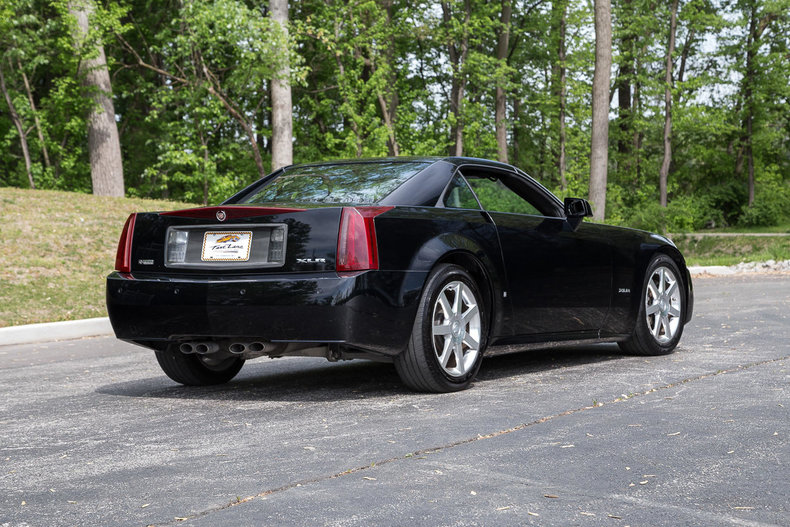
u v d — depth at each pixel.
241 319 4.44
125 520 2.61
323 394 4.94
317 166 5.54
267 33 22.31
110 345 8.66
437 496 2.78
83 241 14.47
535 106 39.16
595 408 4.25
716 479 2.97
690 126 38.03
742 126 49.78
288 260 4.41
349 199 4.83
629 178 43.53
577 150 37.31
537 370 5.69
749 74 48.06
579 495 2.79
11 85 26.97
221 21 22.45
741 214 52.09
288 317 4.33
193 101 25.25
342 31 28.22
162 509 2.71
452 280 4.76
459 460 3.24
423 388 4.78
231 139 30.75
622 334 6.05
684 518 2.55
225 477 3.08
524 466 3.15
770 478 2.98
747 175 52.94
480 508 2.65
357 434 3.75
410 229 4.58
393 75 29.81
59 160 27.86
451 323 4.77
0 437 3.98
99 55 24.41
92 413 4.57
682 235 38.81
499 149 32.22
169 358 5.29
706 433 3.67
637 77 38.28
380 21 28.08
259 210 4.52
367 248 4.34
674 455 3.30
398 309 4.45
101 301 11.83
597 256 5.76
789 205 50.50
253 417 4.27
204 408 4.60
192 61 25.56
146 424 4.19
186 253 4.74
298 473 3.10
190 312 4.57
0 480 3.16
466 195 5.12
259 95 29.97
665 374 5.35
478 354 4.95
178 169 30.39
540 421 3.95
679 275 6.49
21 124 25.98
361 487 2.90
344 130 31.84
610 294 5.86
